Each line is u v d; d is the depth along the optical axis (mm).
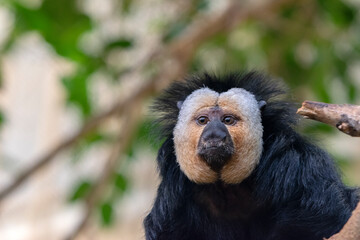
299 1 13305
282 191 7648
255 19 13375
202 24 13062
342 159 12719
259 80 8492
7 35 12945
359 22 13258
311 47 13773
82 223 13234
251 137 7883
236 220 8219
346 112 5648
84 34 12875
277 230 7668
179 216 8211
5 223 24891
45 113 26172
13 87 26062
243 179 7984
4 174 18688
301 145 7809
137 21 14391
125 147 13305
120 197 13398
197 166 7953
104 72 12883
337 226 7227
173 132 8273
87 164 20453
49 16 12398
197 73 8984
